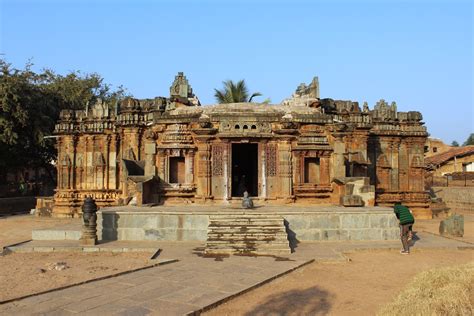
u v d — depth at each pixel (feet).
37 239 54.95
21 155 116.98
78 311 27.27
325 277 37.14
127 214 53.83
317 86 82.38
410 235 47.65
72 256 45.70
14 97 101.50
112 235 53.78
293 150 65.72
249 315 27.48
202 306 28.25
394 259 44.34
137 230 53.47
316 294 32.04
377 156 87.97
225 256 44.34
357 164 76.07
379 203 85.97
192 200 65.92
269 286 34.22
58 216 89.40
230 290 31.94
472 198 117.70
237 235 48.01
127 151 80.43
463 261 43.24
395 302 27.81
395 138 89.04
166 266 40.06
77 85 147.33
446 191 130.31
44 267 40.34
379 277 37.01
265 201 64.49
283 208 57.62
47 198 95.55
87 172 89.61
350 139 79.20
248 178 91.91
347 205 60.18
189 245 50.49
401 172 90.27
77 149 90.74
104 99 157.69
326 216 53.36
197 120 65.72
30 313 26.94
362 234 53.67
